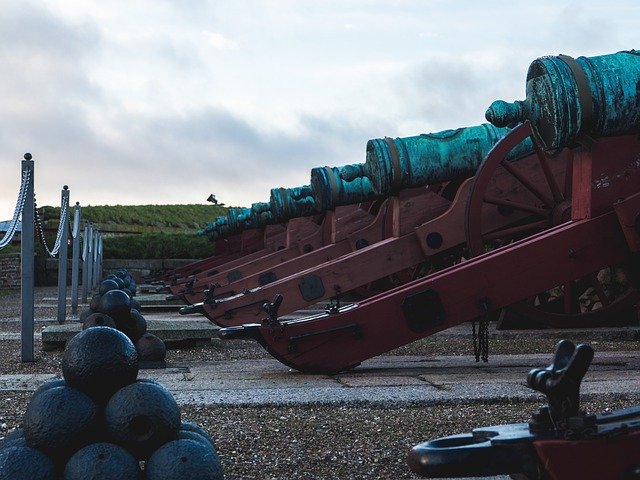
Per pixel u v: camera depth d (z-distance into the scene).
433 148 12.02
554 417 2.49
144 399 3.50
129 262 39.03
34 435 3.44
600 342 11.69
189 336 11.89
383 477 4.46
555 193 11.48
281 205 19.11
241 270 18.86
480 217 11.33
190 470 3.37
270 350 8.09
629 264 8.61
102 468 3.31
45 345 11.45
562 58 7.80
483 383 7.53
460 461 2.37
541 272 8.26
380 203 16.66
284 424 5.86
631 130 7.89
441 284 8.17
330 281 11.91
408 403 6.60
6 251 38.72
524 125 11.22
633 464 2.47
